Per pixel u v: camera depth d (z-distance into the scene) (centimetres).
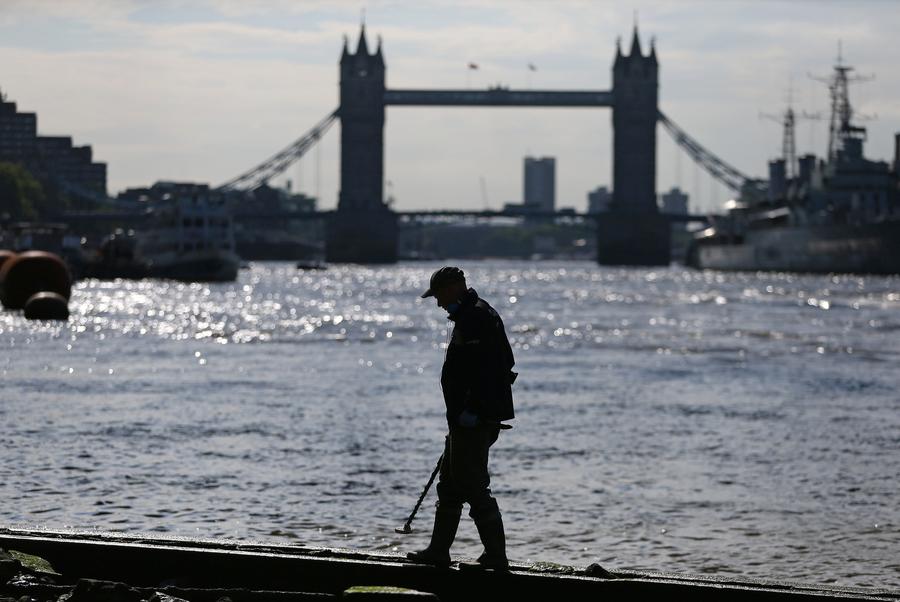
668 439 3606
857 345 8406
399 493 2694
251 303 15538
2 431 3597
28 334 8969
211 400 4553
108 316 11806
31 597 1429
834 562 2120
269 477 2867
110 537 1616
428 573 1503
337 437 3559
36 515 2381
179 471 2927
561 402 4638
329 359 6806
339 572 1517
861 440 3619
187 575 1548
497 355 1491
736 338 9194
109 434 3556
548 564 1566
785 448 3444
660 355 7388
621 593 1470
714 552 2188
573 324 11206
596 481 2892
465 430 1491
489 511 1510
